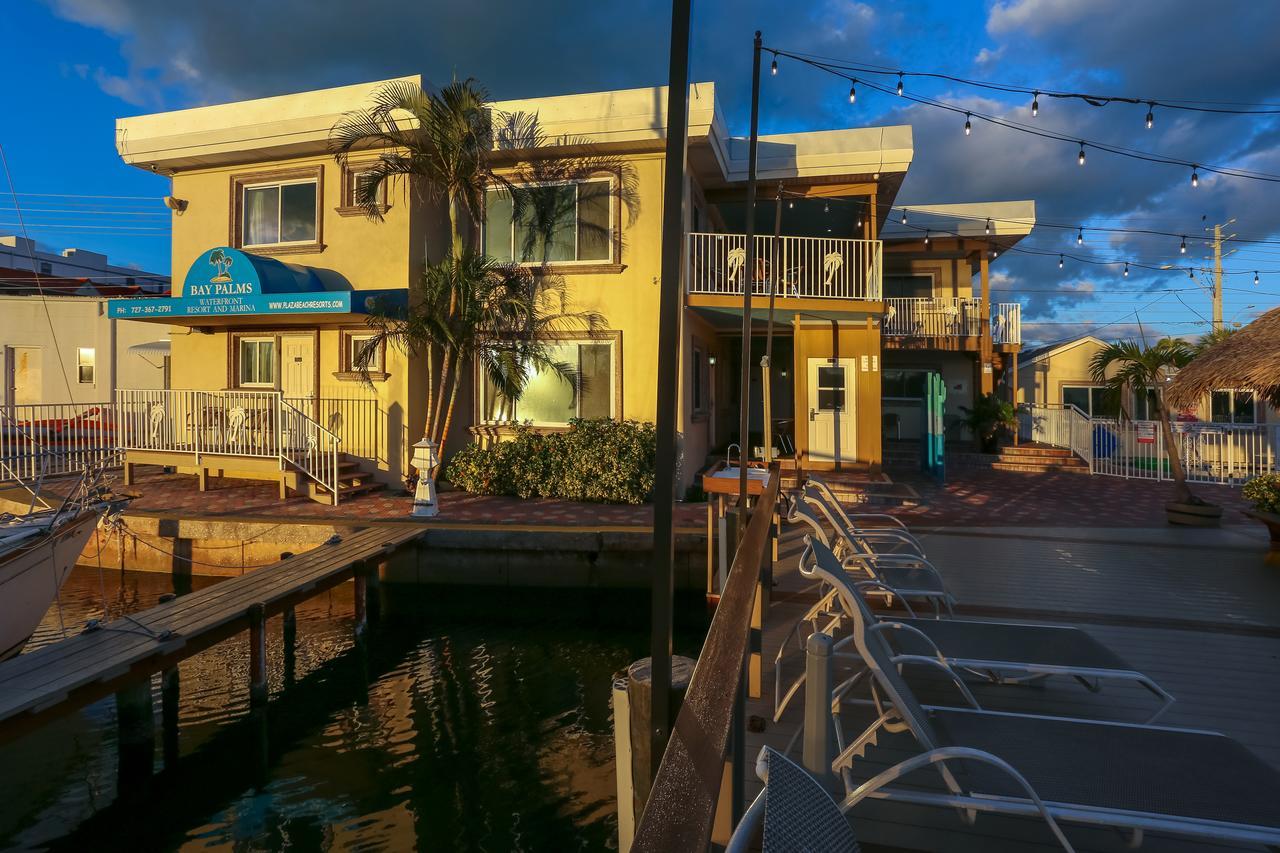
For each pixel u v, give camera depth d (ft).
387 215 38.88
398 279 38.68
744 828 3.99
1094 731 8.96
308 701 19.79
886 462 56.85
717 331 50.98
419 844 13.34
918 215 57.82
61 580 22.40
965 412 63.41
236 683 21.11
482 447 39.99
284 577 22.68
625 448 35.50
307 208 40.73
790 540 27.66
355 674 21.62
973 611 18.84
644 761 6.38
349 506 33.96
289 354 41.04
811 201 46.73
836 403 44.42
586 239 39.17
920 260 63.57
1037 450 56.49
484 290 37.01
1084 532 30.58
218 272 36.52
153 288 74.43
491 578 28.37
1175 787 7.68
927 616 17.87
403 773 15.90
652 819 3.52
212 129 39.50
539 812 14.32
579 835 13.51
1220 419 64.80
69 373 60.29
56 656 16.21
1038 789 7.66
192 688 20.77
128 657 16.14
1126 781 7.81
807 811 3.76
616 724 7.52
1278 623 17.98
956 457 57.21
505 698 19.76
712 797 3.62
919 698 13.15
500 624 26.12
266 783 15.62
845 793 9.47
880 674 8.13
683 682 6.00
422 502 31.35
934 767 10.09
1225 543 28.25
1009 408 58.08
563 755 16.57
